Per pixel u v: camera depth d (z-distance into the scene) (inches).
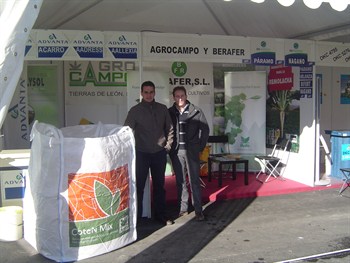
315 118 292.5
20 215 198.4
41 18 257.8
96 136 205.2
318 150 299.4
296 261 170.6
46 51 221.5
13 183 218.1
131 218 191.2
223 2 245.8
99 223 175.2
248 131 341.1
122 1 239.8
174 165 232.4
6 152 221.0
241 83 339.6
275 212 242.7
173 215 238.7
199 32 311.1
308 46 280.8
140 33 234.7
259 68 349.4
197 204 229.0
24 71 303.7
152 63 322.0
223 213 241.8
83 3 235.5
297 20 267.1
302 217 232.5
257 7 251.9
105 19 274.4
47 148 168.4
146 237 201.0
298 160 309.9
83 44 225.8
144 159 213.5
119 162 180.5
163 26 295.9
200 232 208.5
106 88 323.0
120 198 182.2
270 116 343.3
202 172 326.3
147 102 212.8
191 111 225.1
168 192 282.0
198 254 179.6
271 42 268.2
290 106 315.9
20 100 304.7
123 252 181.6
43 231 173.6
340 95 391.5
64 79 315.3
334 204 258.8
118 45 231.3
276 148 339.3
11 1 117.2
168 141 218.8
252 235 203.5
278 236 201.5
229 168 344.2
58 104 315.3
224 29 304.8
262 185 299.6
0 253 180.7
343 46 291.9
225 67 344.5
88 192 170.6
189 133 225.9
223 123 347.9
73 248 170.9
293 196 279.6
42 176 170.9
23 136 307.0
